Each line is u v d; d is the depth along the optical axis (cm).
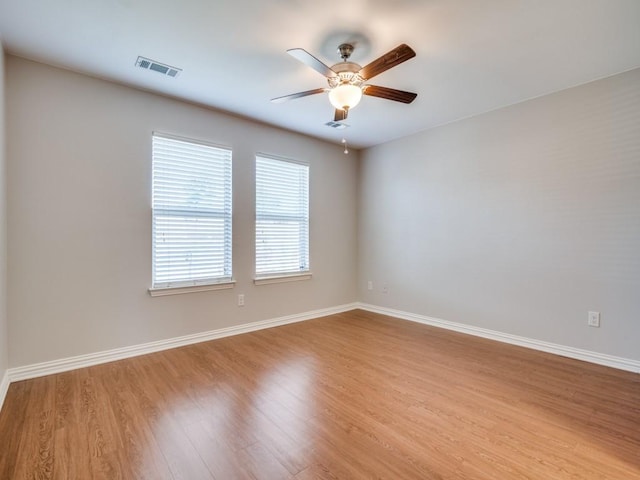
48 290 258
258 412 206
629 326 268
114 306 288
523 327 329
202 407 211
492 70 265
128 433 183
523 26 209
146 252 305
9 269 242
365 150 495
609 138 276
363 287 500
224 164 360
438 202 403
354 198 502
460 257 381
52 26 211
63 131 264
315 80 284
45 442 174
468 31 214
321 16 200
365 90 241
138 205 301
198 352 311
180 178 328
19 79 247
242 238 375
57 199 262
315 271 452
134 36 222
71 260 268
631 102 265
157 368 272
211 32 217
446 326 395
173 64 258
